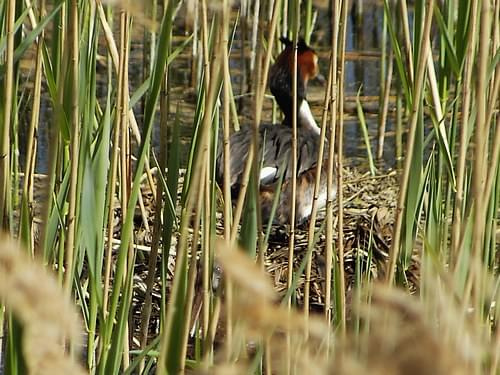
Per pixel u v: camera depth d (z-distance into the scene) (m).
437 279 5.77
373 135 16.20
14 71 8.15
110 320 6.70
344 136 16.19
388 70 14.91
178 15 20.19
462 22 7.77
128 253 7.12
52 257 6.97
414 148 6.91
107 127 6.75
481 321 6.32
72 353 4.03
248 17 16.62
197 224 6.18
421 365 2.90
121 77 6.72
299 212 12.59
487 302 7.12
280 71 14.52
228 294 5.82
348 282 11.05
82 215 6.33
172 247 11.27
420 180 7.05
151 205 12.45
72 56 6.22
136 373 8.54
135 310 10.39
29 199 7.40
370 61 19.38
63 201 6.85
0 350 8.02
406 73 7.97
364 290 7.30
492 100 6.26
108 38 7.16
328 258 7.27
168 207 7.38
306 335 5.73
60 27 7.09
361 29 20.91
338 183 7.43
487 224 7.23
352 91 17.92
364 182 13.99
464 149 6.42
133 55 18.50
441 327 4.51
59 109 6.07
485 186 6.01
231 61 18.95
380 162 15.01
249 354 7.91
